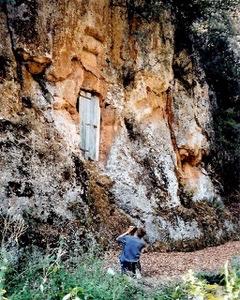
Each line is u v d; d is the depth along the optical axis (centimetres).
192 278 391
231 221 1627
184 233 1258
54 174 945
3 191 814
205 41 1873
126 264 747
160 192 1297
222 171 1848
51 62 1064
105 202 1104
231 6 1633
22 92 990
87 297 495
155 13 1431
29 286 519
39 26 1034
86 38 1195
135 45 1370
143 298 560
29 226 802
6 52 967
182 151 1524
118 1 1314
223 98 2008
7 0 962
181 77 1592
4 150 865
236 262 805
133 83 1359
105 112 1269
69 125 1091
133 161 1275
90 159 1192
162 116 1456
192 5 1532
